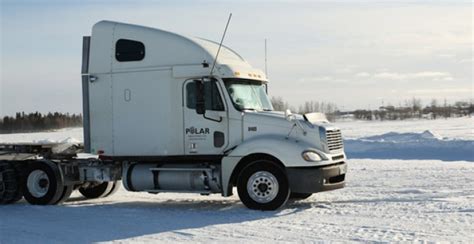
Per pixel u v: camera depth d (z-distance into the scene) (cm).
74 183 1344
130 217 1115
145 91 1238
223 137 1186
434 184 1468
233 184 1188
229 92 1186
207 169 1199
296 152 1126
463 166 1916
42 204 1320
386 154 2611
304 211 1124
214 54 1202
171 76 1214
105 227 1017
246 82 1240
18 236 962
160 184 1237
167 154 1220
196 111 1192
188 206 1260
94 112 1283
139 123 1245
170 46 1219
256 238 895
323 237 888
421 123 6994
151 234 947
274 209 1137
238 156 1155
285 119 1160
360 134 4412
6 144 1390
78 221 1084
